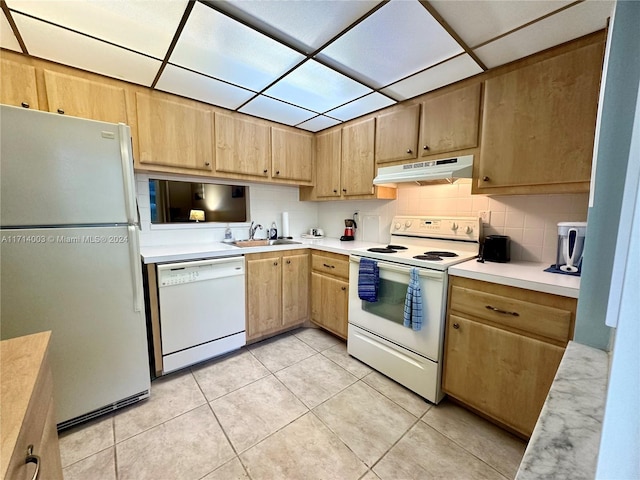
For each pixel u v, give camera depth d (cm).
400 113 217
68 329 143
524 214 183
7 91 150
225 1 117
